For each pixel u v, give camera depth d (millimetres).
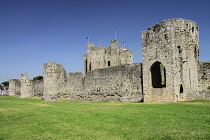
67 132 14633
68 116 20734
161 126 15094
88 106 29375
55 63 46812
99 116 19906
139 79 37188
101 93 41969
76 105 31703
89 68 72250
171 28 31969
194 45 34406
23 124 17922
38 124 17609
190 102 28875
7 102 39906
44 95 45469
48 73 45938
